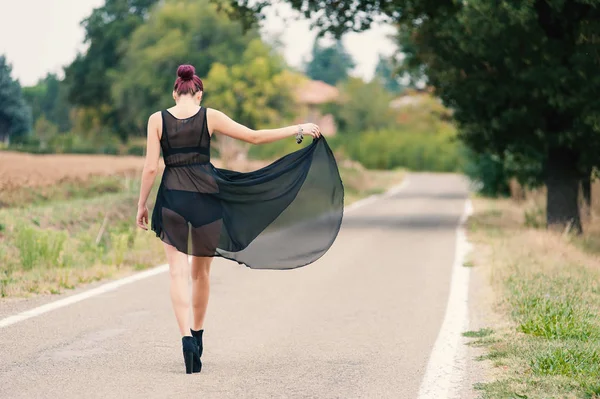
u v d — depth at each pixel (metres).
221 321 9.58
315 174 7.49
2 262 12.96
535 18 17.73
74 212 18.28
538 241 17.17
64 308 10.13
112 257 14.59
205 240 7.04
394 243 19.08
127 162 37.47
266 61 81.94
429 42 20.73
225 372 7.17
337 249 17.84
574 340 8.15
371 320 9.66
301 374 7.13
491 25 17.94
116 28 103.25
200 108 7.09
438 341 8.49
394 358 7.75
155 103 88.62
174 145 7.00
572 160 20.41
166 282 12.49
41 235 13.48
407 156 87.69
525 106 19.64
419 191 46.97
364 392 6.55
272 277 13.41
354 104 109.06
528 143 20.27
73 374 6.99
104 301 10.72
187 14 88.69
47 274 12.41
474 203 35.66
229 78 81.00
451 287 12.27
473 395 6.45
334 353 7.95
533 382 6.61
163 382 6.78
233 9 21.30
